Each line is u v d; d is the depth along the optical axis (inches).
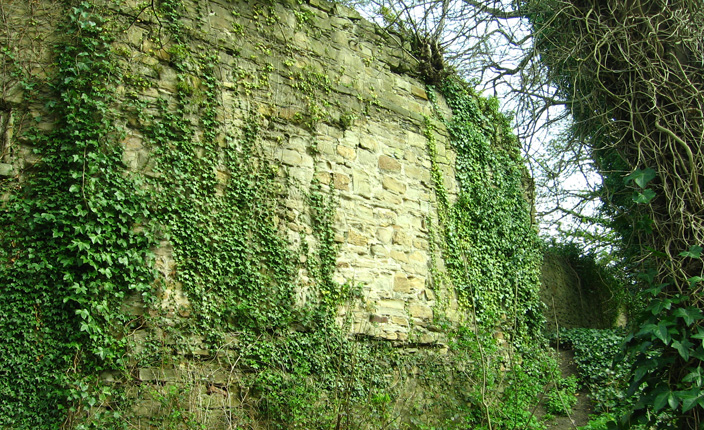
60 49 193.9
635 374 151.0
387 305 255.4
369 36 286.4
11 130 183.8
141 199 195.5
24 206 179.3
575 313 499.5
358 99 270.2
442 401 254.5
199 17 223.9
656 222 156.0
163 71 211.2
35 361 170.4
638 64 164.9
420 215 284.0
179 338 193.6
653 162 160.4
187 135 211.3
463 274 293.4
